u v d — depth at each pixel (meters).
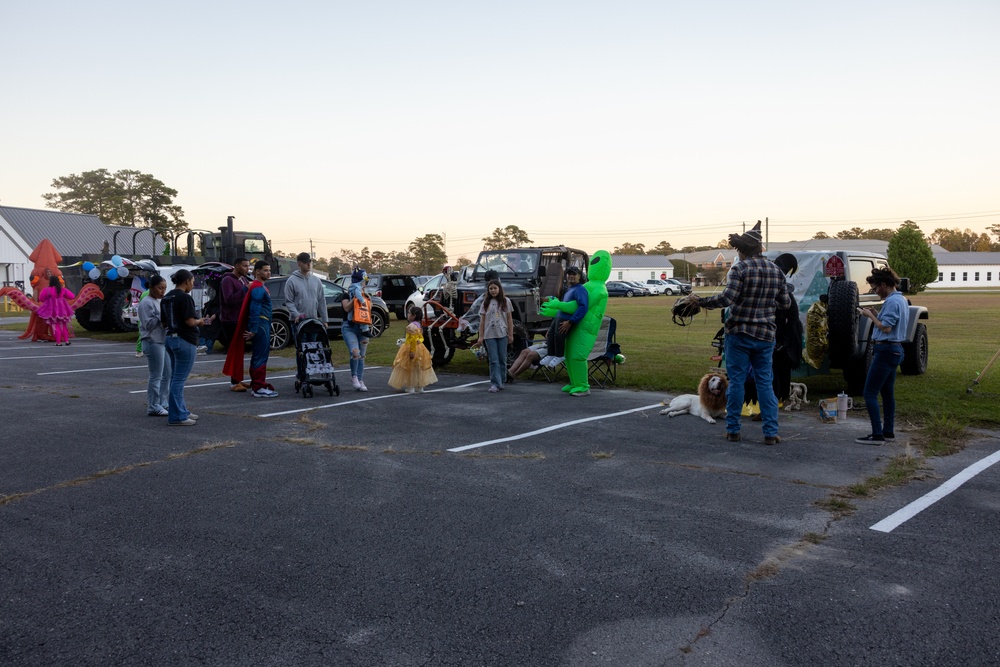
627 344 16.19
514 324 12.22
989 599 3.61
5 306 30.91
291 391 10.02
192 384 10.69
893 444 6.77
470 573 3.95
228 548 4.31
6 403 8.95
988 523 4.66
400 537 4.48
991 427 7.47
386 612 3.51
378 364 12.92
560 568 4.00
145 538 4.47
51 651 3.17
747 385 7.97
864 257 9.95
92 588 3.79
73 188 85.56
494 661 3.07
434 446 6.74
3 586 3.82
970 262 101.75
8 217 48.47
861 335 8.66
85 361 13.48
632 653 3.13
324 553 4.23
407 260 95.81
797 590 3.72
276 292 15.94
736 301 6.78
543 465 6.08
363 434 7.25
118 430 7.41
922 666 3.02
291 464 6.12
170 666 3.05
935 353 14.10
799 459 6.25
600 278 9.68
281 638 3.28
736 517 4.80
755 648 3.16
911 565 4.02
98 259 24.97
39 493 5.34
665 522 4.71
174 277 7.51
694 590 3.73
